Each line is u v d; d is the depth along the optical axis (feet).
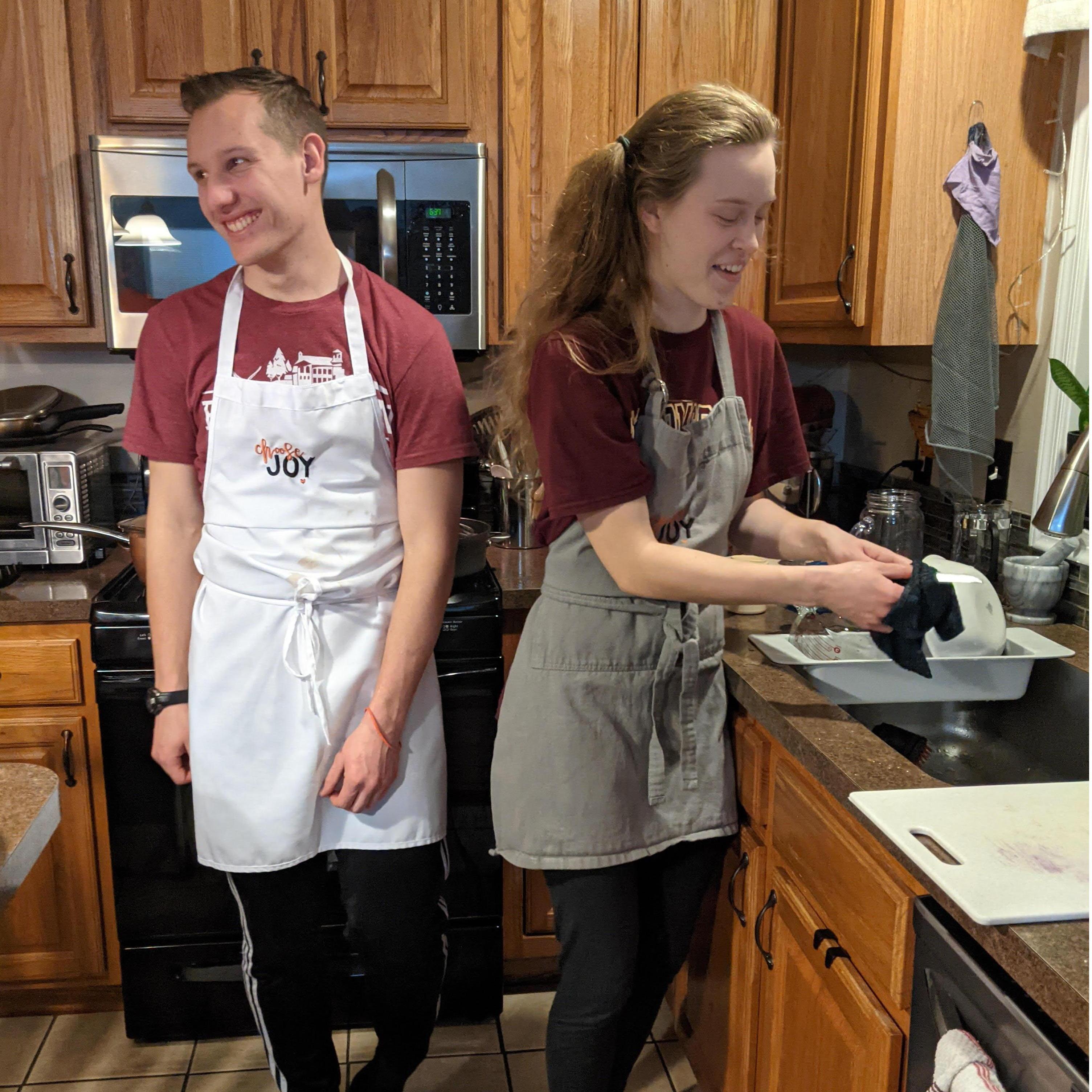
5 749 6.27
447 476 4.82
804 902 4.20
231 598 4.77
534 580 6.54
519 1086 6.10
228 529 4.75
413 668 4.79
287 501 4.72
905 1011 3.35
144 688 6.03
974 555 5.90
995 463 6.22
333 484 4.74
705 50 7.13
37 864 6.41
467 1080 6.15
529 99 7.13
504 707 4.64
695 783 4.63
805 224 6.73
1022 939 2.57
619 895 4.45
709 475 4.40
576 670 4.36
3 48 6.68
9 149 6.78
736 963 5.04
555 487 4.09
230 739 4.81
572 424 4.02
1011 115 5.62
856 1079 3.65
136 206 6.82
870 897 3.55
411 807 4.94
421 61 7.03
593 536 4.16
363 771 4.73
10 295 6.98
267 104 4.30
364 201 6.97
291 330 4.65
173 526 4.93
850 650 4.87
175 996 6.44
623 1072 4.98
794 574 3.98
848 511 8.30
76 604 6.12
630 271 4.09
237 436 4.66
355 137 7.10
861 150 5.81
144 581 6.08
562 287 4.24
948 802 3.33
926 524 6.93
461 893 6.53
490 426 7.68
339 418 4.66
